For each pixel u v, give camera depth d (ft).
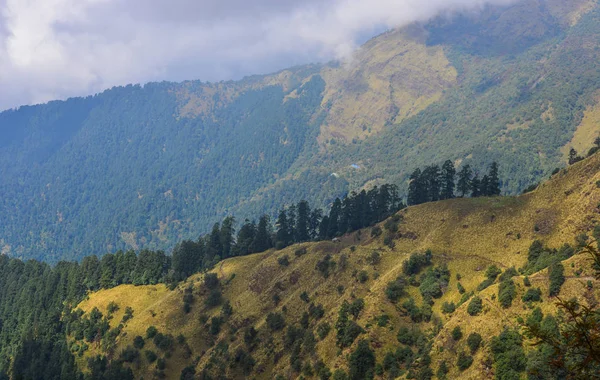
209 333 486.79
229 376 425.28
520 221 426.51
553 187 440.86
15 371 514.27
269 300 488.02
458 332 320.70
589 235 354.54
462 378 291.79
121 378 457.68
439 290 387.55
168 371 462.60
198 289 543.39
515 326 294.05
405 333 360.69
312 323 423.64
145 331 506.48
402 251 457.68
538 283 314.35
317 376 364.79
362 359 346.13
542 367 249.75
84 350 520.01
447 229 454.81
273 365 414.82
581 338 98.63
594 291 283.59
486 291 339.77
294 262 524.11
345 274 457.68
